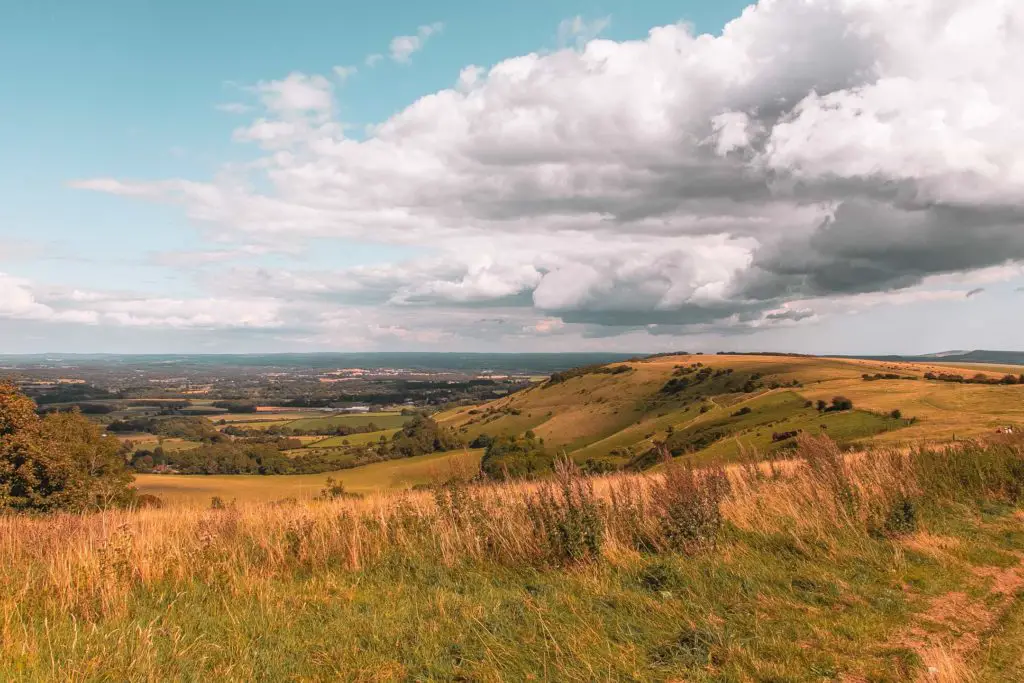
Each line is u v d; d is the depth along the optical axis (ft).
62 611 18.92
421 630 17.38
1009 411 172.14
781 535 27.58
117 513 36.50
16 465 63.26
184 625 18.30
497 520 27.09
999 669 15.10
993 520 30.83
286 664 15.49
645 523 27.50
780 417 253.03
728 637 16.65
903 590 20.85
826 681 14.46
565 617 18.06
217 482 222.07
